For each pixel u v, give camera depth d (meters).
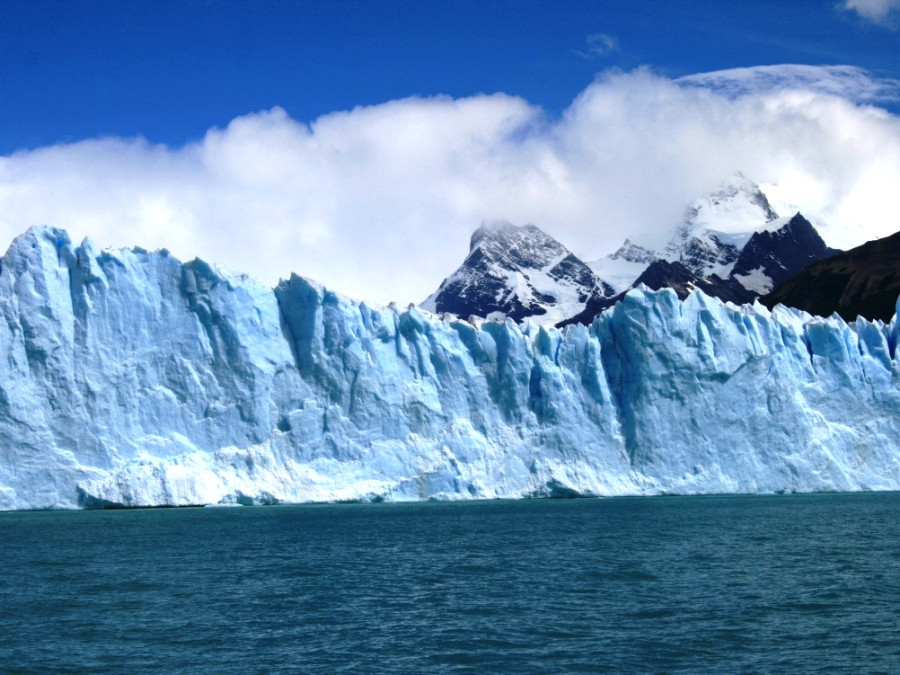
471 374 112.44
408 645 39.97
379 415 106.88
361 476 104.38
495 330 115.00
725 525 83.56
